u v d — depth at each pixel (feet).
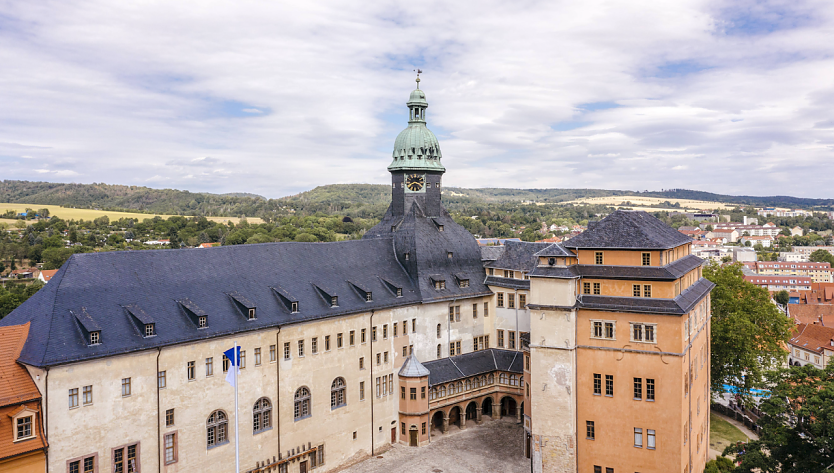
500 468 216.13
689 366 191.21
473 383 261.03
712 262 315.17
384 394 238.07
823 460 166.40
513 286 269.85
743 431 267.39
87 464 155.22
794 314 523.29
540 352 197.67
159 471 168.45
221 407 182.91
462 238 286.66
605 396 190.39
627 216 200.03
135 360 163.43
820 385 177.68
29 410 144.87
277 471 198.08
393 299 242.37
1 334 152.66
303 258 231.71
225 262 206.49
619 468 188.65
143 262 186.70
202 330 179.11
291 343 202.28
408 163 286.05
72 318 160.04
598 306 190.19
